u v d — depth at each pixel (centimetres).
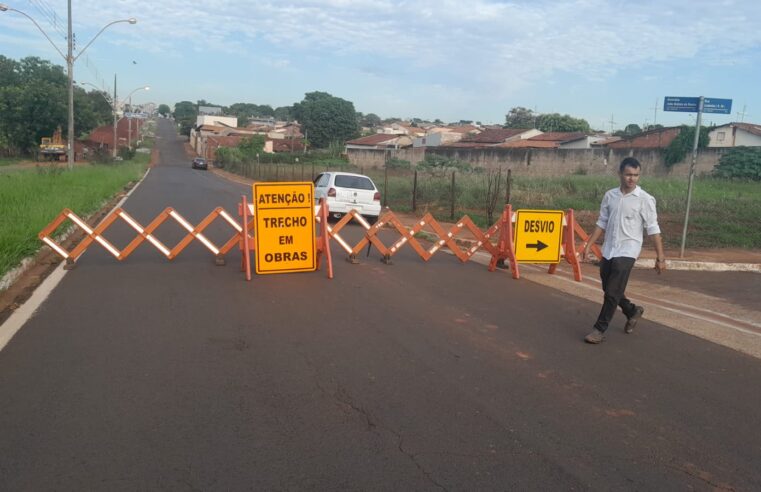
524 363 596
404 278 991
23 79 9038
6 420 440
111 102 8600
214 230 1545
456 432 443
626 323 730
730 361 631
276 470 383
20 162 6406
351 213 1091
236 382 523
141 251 1186
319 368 562
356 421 455
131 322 692
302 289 884
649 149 3709
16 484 358
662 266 677
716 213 1969
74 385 506
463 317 757
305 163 6481
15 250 934
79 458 389
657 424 471
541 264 1164
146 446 407
